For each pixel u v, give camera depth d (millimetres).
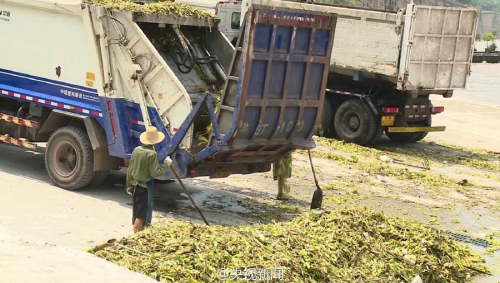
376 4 49875
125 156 10984
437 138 20547
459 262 9031
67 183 11422
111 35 10930
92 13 10977
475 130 22281
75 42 11344
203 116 10641
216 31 11828
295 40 10133
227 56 11719
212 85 11422
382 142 19453
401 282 8016
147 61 10695
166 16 11109
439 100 28859
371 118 17953
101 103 11070
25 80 12117
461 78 18141
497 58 52719
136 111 10859
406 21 16828
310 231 8359
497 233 11242
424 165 16094
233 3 22078
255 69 9820
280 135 10547
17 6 12070
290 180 13516
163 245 7387
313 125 10875
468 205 12883
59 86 11641
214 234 7684
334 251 7992
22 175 12180
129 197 11367
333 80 19062
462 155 18203
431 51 17375
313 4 19000
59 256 6984
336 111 18750
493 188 14500
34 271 6523
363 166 15344
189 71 11305
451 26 17531
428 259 8570
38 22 11812
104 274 6617
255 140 10266
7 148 14375
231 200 11789
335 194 12727
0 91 12430
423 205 12594
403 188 13758
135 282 6492
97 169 11281
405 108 18266
